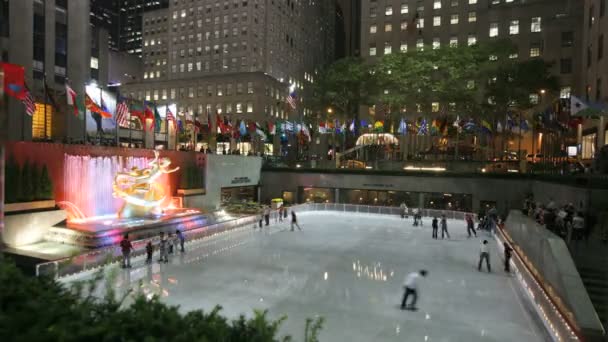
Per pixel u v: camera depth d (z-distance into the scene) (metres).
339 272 18.17
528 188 37.53
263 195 48.75
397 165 48.31
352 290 15.55
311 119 60.25
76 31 41.69
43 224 23.95
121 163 30.61
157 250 21.33
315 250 22.89
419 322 12.45
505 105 44.19
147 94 84.31
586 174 22.84
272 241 25.61
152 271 17.83
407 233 29.27
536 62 42.62
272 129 47.25
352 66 51.78
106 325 3.27
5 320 3.27
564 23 52.25
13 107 32.94
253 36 83.06
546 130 36.53
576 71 51.19
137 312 3.60
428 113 49.69
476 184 39.75
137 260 19.72
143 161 32.72
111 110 31.41
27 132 34.00
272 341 3.66
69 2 41.03
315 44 117.06
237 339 3.59
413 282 13.80
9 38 35.19
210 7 86.50
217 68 85.50
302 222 34.78
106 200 29.33
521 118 41.09
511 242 21.44
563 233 18.14
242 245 24.22
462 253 22.59
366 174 44.28
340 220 36.06
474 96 47.72
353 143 63.09
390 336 11.39
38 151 24.70
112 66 89.38
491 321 12.60
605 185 19.33
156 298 3.91
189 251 22.31
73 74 41.31
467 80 47.56
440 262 20.41
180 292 14.92
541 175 33.12
